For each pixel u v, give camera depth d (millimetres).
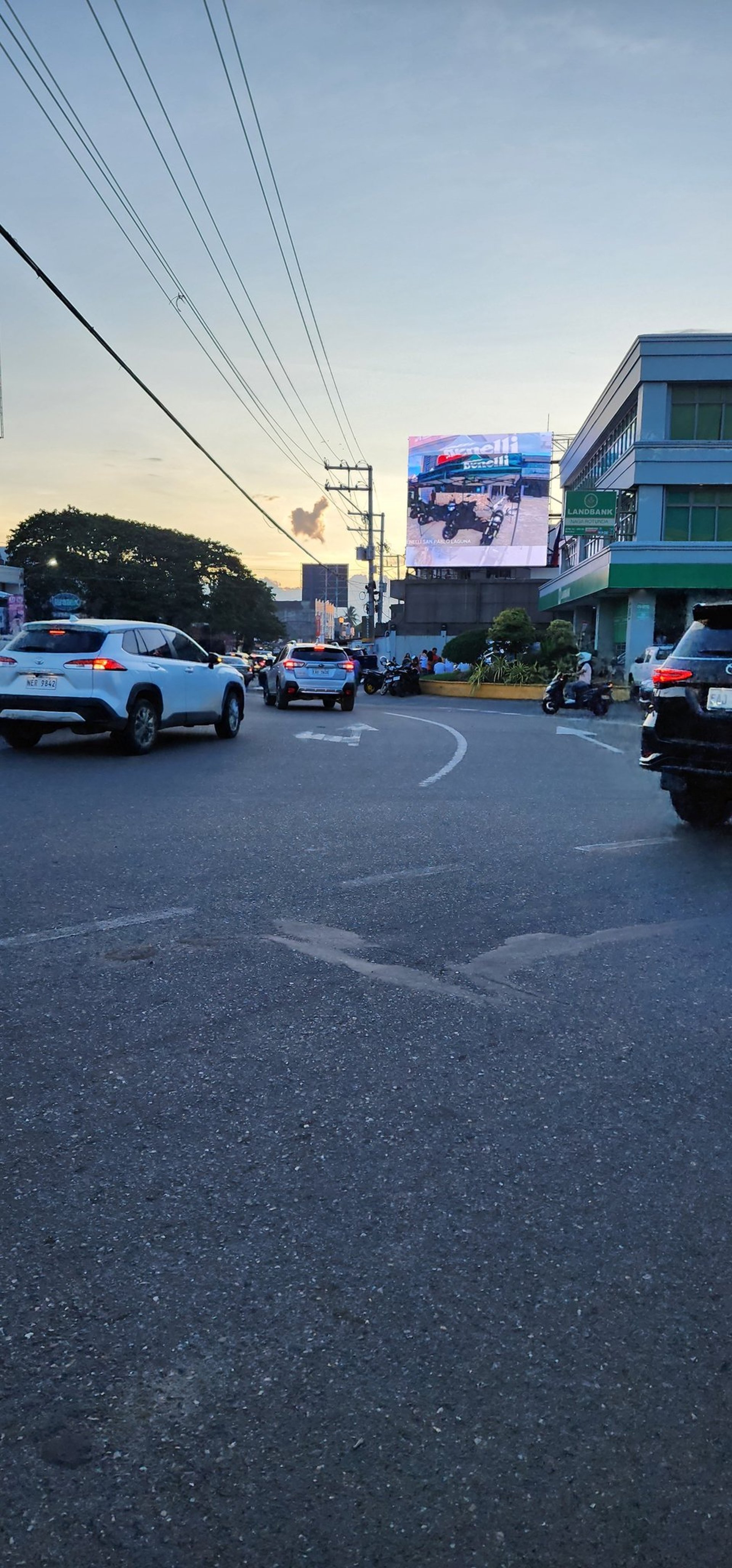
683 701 7695
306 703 29328
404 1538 1716
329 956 4664
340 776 10922
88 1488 1796
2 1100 3184
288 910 5445
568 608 52719
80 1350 2125
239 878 6145
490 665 35500
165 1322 2211
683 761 7691
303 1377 2062
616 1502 1790
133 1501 1774
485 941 4949
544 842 7438
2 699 12016
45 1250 2445
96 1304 2264
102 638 12203
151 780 10273
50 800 8906
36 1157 2854
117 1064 3461
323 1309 2260
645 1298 2322
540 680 34250
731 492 34312
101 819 7988
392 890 5914
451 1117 3139
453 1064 3520
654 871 6500
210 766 11555
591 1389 2045
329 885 6016
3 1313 2227
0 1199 2652
